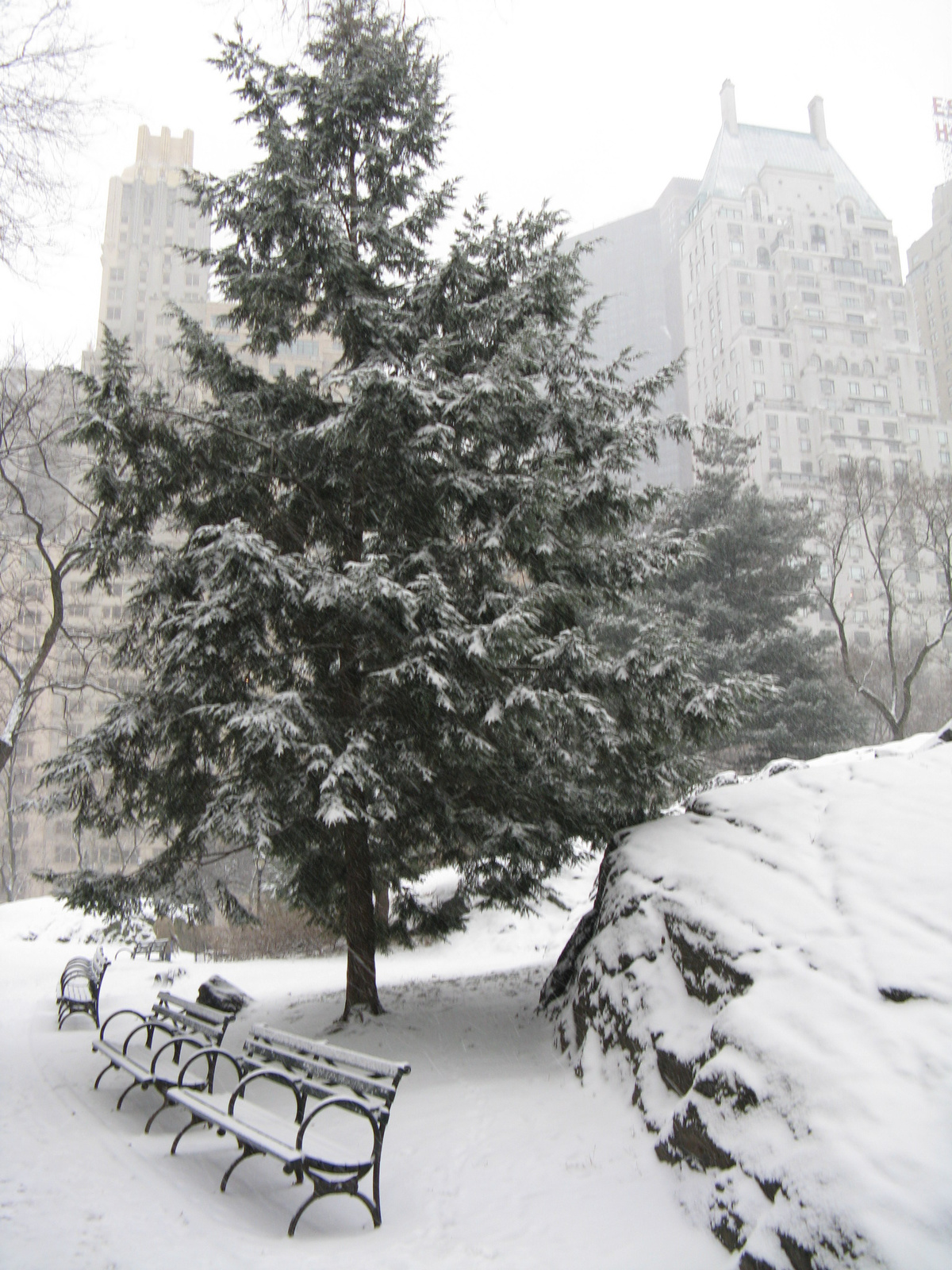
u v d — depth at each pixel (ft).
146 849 161.17
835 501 116.67
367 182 40.70
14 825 149.59
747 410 324.80
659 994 22.86
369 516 36.27
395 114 40.19
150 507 34.09
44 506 70.33
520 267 38.60
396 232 38.63
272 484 36.63
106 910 30.63
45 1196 16.51
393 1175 19.49
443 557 34.12
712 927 21.91
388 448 32.60
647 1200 17.58
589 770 34.01
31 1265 13.52
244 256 37.32
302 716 27.66
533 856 33.19
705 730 31.78
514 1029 32.30
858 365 325.83
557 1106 23.04
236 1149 20.57
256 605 29.19
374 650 30.94
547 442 37.17
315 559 33.04
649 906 25.48
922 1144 13.66
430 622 29.35
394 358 34.55
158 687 30.40
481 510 34.63
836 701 99.50
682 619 95.96
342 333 37.81
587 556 36.27
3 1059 30.55
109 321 323.57
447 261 35.65
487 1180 19.03
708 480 112.06
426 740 31.96
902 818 22.67
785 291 341.21
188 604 29.32
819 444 312.29
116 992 51.29
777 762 46.73
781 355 331.57
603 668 31.86
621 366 38.37
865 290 344.90
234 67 36.17
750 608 106.83
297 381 37.83
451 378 34.86
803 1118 15.49
